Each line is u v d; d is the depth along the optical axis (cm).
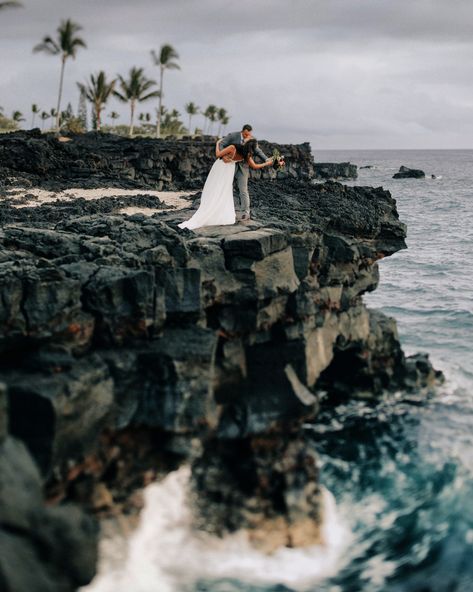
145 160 3875
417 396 1495
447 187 10325
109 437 906
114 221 1360
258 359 1137
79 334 923
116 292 953
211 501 956
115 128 8175
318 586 875
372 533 991
